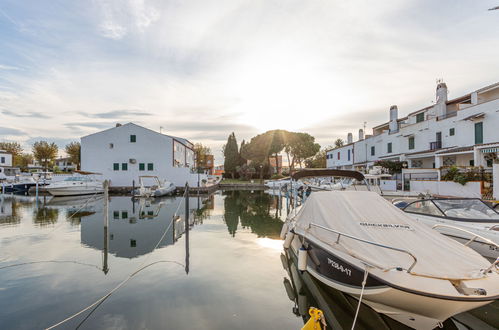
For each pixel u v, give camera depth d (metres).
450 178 16.41
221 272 6.59
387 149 28.78
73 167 67.38
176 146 35.50
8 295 5.34
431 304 3.61
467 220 6.70
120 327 4.25
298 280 6.08
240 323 4.39
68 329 4.20
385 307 4.17
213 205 20.16
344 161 38.19
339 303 5.01
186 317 4.56
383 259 4.21
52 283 5.91
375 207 5.54
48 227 11.84
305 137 49.53
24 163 62.44
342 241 4.89
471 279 3.71
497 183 13.48
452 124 20.70
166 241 9.54
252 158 53.53
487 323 4.45
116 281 6.02
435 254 4.29
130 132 32.75
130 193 30.23
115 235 10.41
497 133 17.31
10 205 19.42
